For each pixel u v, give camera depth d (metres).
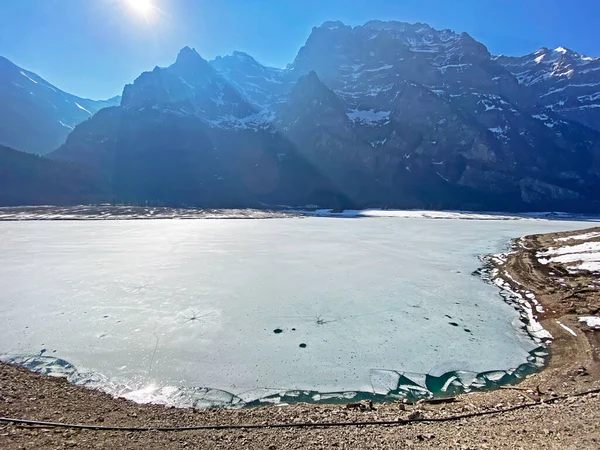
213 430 7.01
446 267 26.05
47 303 16.89
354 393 10.05
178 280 21.16
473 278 22.97
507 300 18.58
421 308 17.11
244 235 43.38
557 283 20.14
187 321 15.02
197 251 30.97
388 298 18.48
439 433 6.39
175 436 6.64
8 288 19.19
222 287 19.89
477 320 15.68
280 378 10.80
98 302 17.11
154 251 30.67
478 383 10.60
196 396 9.71
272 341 13.33
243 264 25.86
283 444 6.21
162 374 10.84
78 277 21.55
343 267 25.42
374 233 47.81
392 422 7.28
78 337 13.29
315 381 10.66
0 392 8.63
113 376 10.61
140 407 8.66
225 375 10.90
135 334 13.66
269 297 18.28
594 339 12.55
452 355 12.38
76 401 8.68
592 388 8.96
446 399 9.27
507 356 12.30
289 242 37.56
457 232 50.16
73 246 33.00
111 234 42.47
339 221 70.88
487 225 63.59
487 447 5.38
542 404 7.97
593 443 5.05
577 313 15.16
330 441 6.31
